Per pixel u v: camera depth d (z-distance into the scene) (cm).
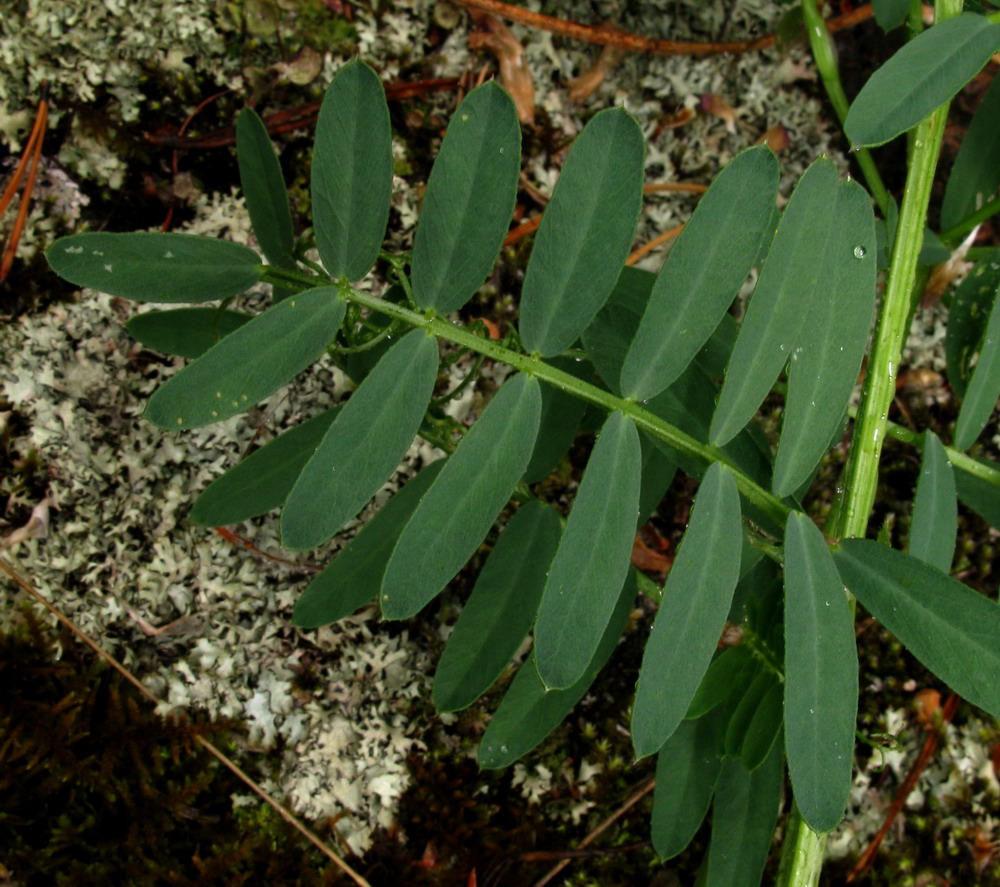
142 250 14
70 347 20
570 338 14
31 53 20
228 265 14
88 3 20
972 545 22
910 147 17
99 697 19
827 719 14
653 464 18
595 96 22
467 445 14
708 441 14
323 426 17
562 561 14
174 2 21
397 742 20
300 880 19
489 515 14
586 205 13
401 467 21
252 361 13
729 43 23
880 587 15
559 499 21
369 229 14
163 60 21
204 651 20
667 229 22
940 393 23
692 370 16
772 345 14
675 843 17
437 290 14
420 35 22
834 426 15
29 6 20
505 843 20
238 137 16
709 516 14
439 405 17
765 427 21
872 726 21
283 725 20
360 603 17
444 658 16
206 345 17
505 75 22
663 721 14
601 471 14
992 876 21
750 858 17
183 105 21
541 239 14
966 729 22
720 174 13
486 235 14
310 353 14
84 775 19
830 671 14
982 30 15
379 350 17
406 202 22
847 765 14
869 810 21
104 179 21
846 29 23
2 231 20
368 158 13
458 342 14
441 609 21
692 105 23
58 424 20
